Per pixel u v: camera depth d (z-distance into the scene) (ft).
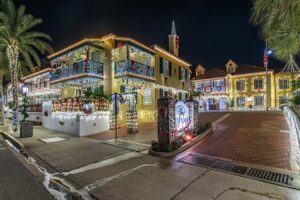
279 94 97.86
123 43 55.52
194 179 17.10
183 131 29.91
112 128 46.29
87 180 17.87
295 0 11.66
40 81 100.89
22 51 61.00
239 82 108.17
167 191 15.14
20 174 19.61
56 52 65.98
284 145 25.76
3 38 55.57
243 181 16.35
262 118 47.39
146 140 33.17
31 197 14.79
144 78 58.18
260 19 12.77
